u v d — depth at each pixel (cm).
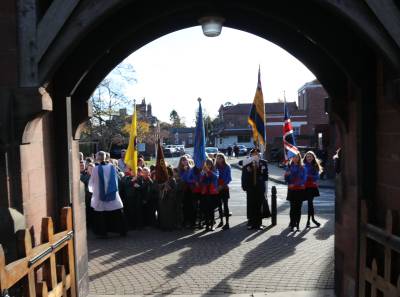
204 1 455
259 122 1149
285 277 670
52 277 387
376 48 348
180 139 11012
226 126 8381
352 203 480
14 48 357
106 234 1002
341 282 529
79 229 525
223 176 1070
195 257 805
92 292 615
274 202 1109
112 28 452
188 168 1116
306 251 835
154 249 876
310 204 1077
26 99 353
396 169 400
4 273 281
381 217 433
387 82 360
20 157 364
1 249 279
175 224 1080
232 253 830
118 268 739
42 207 423
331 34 435
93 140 2938
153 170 1243
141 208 1095
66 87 462
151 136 5731
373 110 443
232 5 457
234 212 1386
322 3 347
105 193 987
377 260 431
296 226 1045
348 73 441
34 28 351
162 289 626
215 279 668
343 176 518
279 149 3922
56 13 349
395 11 340
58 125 464
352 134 482
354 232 473
